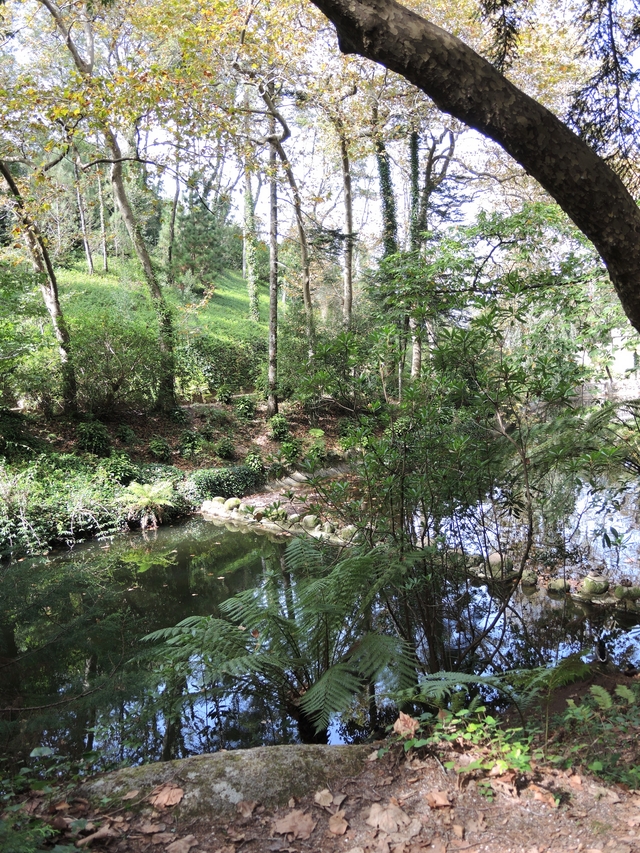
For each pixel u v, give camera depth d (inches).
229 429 679.7
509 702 154.9
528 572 251.6
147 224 1241.4
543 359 161.0
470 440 165.9
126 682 171.8
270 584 207.2
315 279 971.3
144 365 613.9
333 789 97.2
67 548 374.6
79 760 130.5
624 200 82.4
